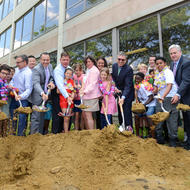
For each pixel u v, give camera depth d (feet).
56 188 5.35
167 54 16.89
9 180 5.88
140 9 18.98
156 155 7.23
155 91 11.59
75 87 12.38
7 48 50.01
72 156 7.07
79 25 26.81
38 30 37.37
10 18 49.03
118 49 21.31
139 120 13.78
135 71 19.47
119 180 5.70
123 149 7.16
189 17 15.57
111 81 11.54
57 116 11.48
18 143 8.19
